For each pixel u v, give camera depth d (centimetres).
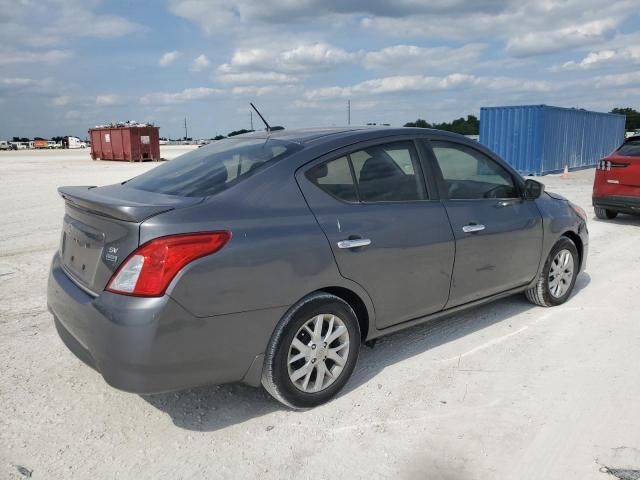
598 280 607
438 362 397
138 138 3534
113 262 279
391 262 355
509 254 442
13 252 741
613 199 966
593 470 273
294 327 312
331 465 279
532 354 409
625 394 347
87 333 284
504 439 300
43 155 4906
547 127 2123
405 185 379
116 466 279
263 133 404
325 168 340
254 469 277
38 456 286
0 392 350
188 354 278
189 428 313
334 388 339
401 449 292
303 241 311
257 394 354
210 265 278
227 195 303
